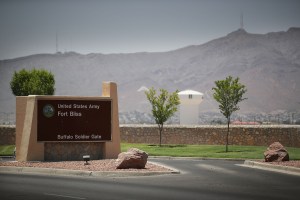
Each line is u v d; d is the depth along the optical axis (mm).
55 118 30609
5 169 26609
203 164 31641
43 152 30250
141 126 52281
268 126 46281
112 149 31797
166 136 51031
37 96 30359
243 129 47375
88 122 31219
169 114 49219
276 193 18469
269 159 30312
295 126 44500
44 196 17484
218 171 26875
